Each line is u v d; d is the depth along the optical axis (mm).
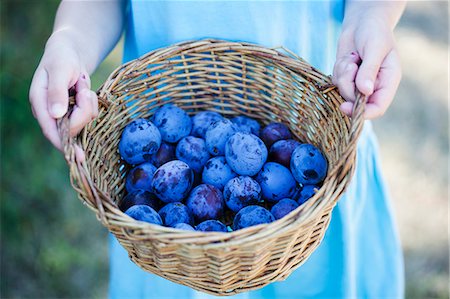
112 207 550
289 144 678
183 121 701
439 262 1101
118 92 670
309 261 783
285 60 668
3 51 1241
